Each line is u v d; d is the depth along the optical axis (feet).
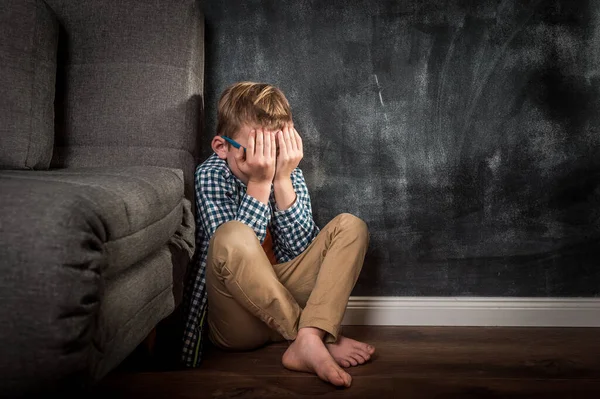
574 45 5.85
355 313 5.98
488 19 5.87
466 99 5.91
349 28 5.92
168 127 5.22
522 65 5.87
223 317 4.85
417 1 5.89
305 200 5.52
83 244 2.59
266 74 5.98
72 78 5.19
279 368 4.59
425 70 5.91
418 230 5.99
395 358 4.81
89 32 5.21
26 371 2.49
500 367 4.55
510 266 5.97
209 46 6.01
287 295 4.66
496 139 5.92
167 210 4.06
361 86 5.94
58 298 2.48
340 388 4.08
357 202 6.01
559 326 5.89
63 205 2.60
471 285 6.00
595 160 5.90
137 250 3.43
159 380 4.31
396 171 5.98
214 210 5.11
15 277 2.47
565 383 4.16
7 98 4.22
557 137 5.90
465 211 5.96
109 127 5.17
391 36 5.91
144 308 3.64
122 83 5.19
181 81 5.27
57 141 5.17
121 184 3.40
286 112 5.16
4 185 2.75
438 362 4.69
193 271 5.26
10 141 4.18
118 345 3.18
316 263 5.07
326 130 5.98
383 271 6.03
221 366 4.67
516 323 5.90
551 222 5.94
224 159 5.31
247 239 4.55
